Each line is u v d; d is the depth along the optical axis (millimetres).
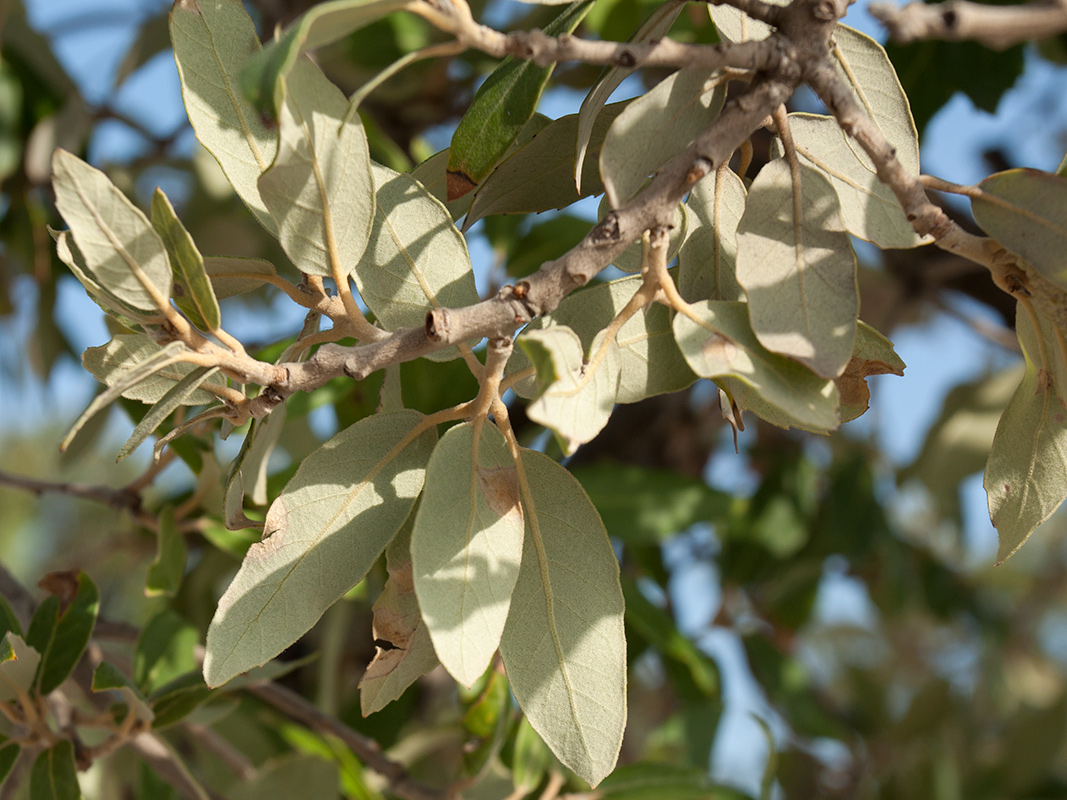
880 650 1680
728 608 1021
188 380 394
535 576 426
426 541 404
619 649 423
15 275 970
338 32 376
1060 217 406
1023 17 373
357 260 417
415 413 430
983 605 1291
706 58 394
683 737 799
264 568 418
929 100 745
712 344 404
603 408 398
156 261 393
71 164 387
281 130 399
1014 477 435
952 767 1145
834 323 407
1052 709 1199
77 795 530
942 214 410
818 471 1097
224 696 644
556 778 628
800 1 401
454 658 400
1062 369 420
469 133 432
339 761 682
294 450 799
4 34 859
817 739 968
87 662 595
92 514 2000
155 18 936
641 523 762
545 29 433
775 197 417
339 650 776
